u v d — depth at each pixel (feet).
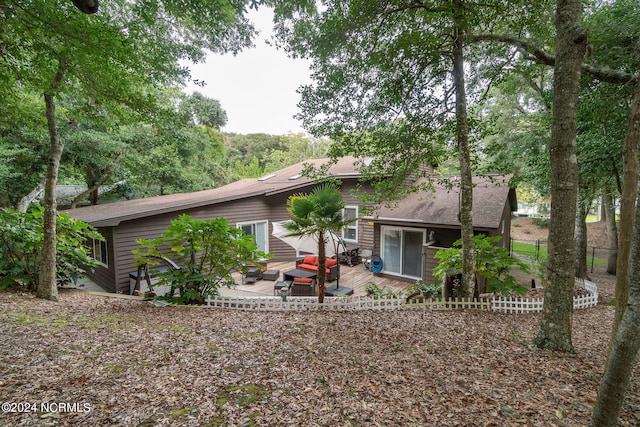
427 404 8.65
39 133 38.75
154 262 20.97
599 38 20.03
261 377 9.87
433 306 20.81
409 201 35.83
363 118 19.98
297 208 20.92
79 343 11.68
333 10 16.10
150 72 16.49
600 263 47.11
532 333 15.49
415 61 17.81
